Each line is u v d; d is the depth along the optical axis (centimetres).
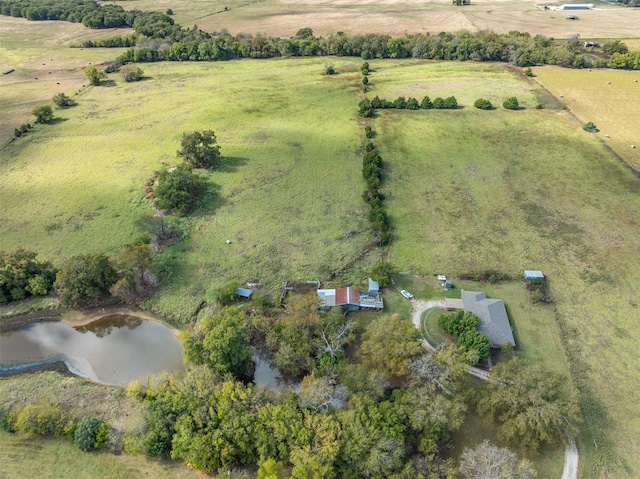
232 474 4666
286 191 9725
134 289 7238
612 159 10588
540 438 4909
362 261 7900
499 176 10100
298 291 7275
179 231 8562
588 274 7481
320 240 8369
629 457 5084
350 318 6788
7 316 7000
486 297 7100
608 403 5616
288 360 5838
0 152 11119
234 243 8319
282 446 4778
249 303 7038
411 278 7544
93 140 11700
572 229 8456
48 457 5069
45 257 7906
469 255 7956
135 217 8906
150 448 4916
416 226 8662
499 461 4469
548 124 12275
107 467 4975
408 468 4556
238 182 10025
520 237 8319
